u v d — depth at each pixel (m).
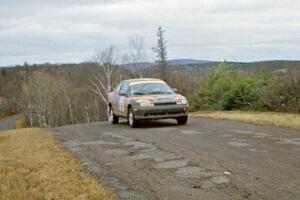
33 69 110.88
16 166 9.24
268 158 8.93
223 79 24.44
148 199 6.59
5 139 14.32
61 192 7.09
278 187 6.79
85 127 17.09
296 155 9.12
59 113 79.69
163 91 16.47
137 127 15.80
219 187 6.99
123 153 10.48
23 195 7.01
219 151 9.93
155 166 8.81
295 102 18.22
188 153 9.90
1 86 128.75
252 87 21.48
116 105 17.48
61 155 10.30
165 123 16.86
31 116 82.75
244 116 17.12
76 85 79.31
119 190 7.20
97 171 8.70
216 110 22.98
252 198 6.30
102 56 60.62
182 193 6.80
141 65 55.25
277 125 14.19
